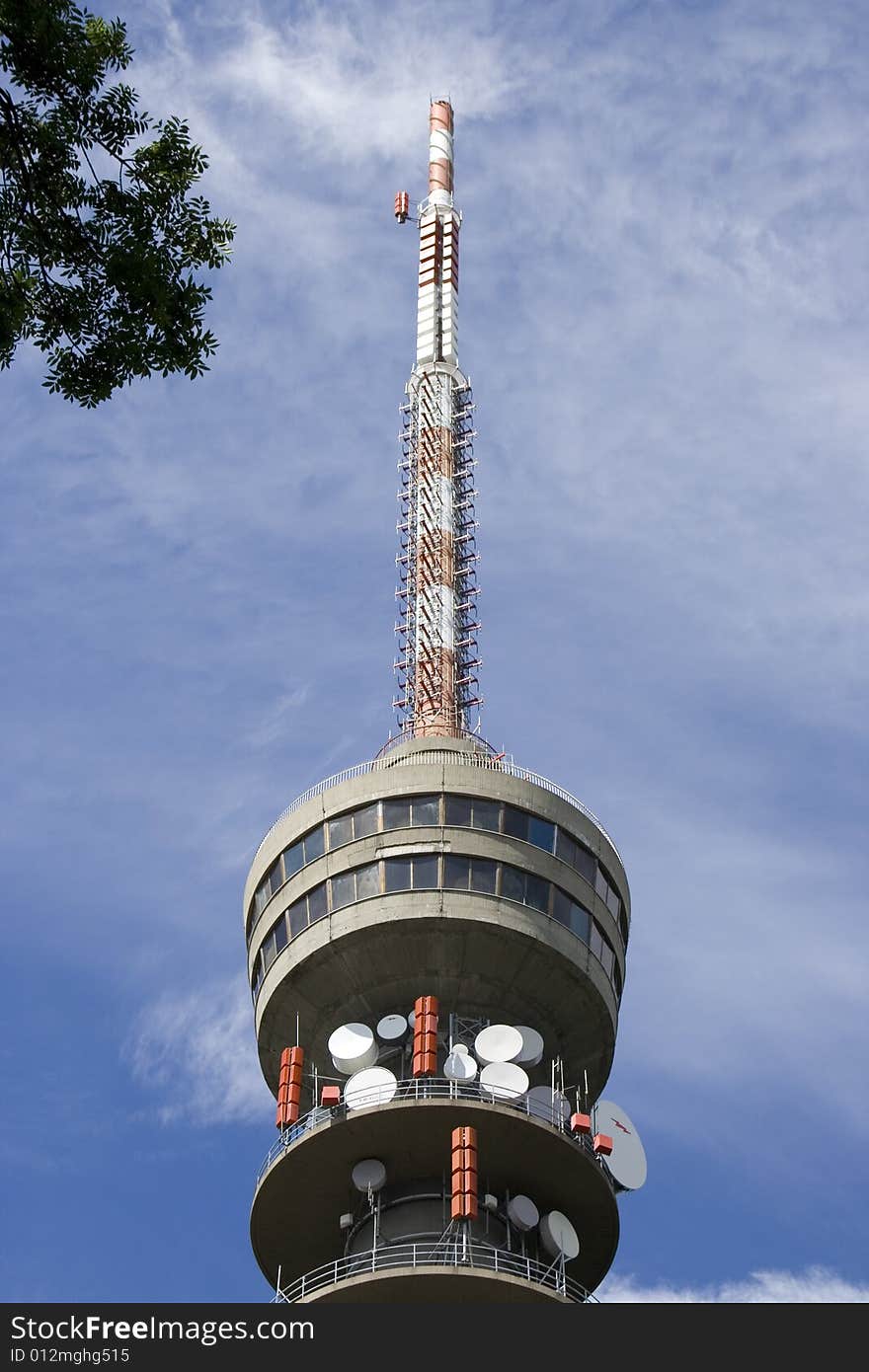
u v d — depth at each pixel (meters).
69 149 29.97
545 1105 61.22
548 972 64.69
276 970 66.19
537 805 67.50
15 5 28.95
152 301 29.95
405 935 64.00
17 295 29.28
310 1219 61.97
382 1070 61.09
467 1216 55.22
